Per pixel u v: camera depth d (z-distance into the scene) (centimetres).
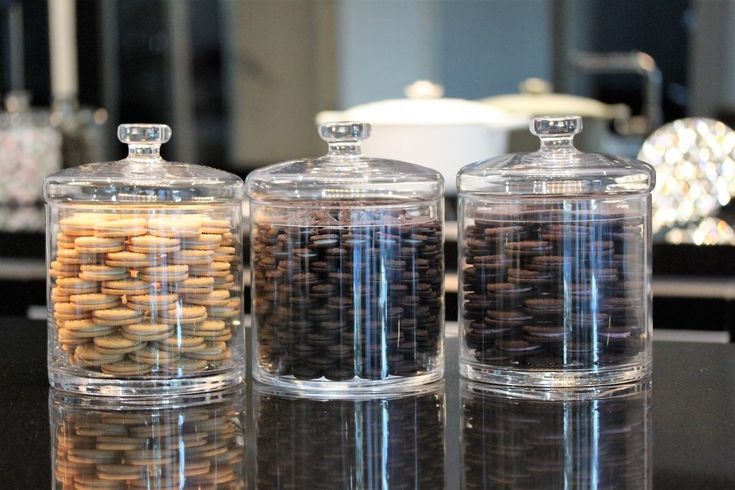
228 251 94
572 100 330
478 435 79
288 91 387
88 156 312
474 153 250
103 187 90
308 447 76
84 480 69
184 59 385
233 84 387
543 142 100
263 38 385
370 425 82
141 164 95
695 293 181
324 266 93
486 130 250
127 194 90
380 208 93
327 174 94
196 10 384
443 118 249
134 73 383
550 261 95
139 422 84
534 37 378
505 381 97
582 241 95
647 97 375
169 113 386
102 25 377
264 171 97
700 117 373
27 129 294
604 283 96
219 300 94
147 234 91
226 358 95
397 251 94
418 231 95
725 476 69
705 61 372
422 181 95
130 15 380
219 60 386
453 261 191
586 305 95
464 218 99
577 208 94
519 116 323
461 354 101
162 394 92
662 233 208
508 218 96
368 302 94
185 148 387
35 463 73
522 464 72
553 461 72
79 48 375
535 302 95
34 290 215
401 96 384
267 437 79
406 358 95
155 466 72
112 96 381
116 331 91
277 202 94
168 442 78
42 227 223
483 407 88
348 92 386
